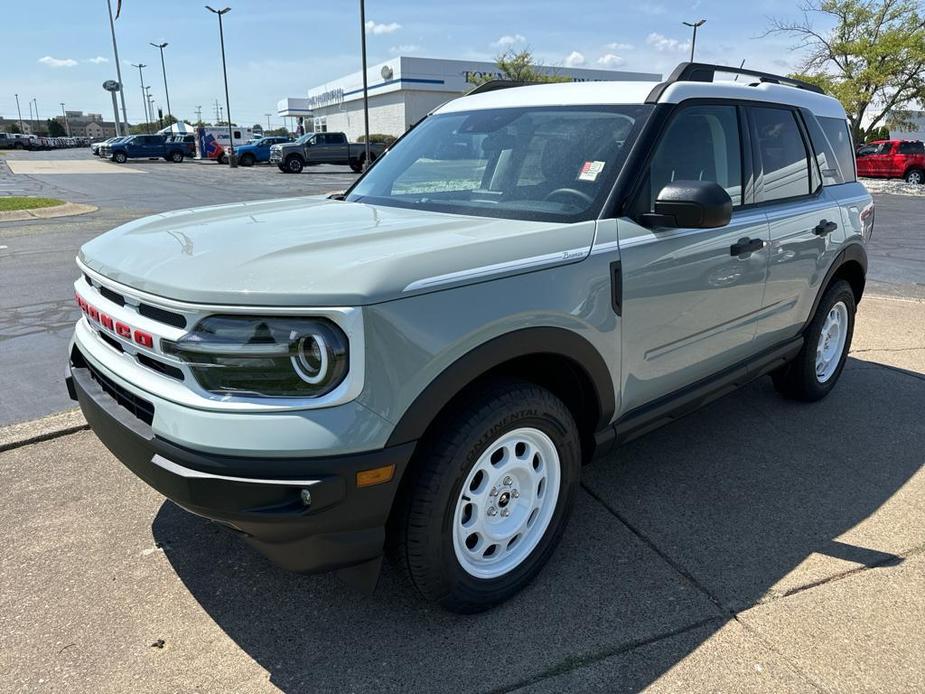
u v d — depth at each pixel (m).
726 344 3.43
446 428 2.27
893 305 7.43
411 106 52.53
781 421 4.33
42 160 43.22
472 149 3.35
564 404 2.67
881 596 2.67
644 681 2.25
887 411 4.50
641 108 3.05
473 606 2.51
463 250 2.27
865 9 29.47
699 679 2.26
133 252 2.47
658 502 3.37
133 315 2.28
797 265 3.82
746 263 3.35
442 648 2.39
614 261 2.65
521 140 3.20
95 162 41.06
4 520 3.10
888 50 28.39
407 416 2.09
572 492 2.78
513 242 2.40
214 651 2.36
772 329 3.81
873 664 2.32
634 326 2.80
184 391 2.09
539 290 2.39
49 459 3.66
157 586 2.69
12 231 11.60
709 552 2.96
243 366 2.00
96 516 3.15
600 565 2.86
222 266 2.14
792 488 3.50
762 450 3.93
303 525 2.05
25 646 2.36
